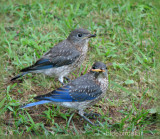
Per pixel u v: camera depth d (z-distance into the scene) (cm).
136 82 1284
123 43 1492
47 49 1433
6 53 1398
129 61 1401
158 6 1730
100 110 1116
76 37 1277
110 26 1581
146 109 1146
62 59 1239
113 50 1447
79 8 1753
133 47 1466
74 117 1113
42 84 1254
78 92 1059
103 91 1102
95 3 1777
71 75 1350
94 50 1452
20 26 1606
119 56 1412
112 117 1108
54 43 1470
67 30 1553
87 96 1070
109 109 1147
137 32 1545
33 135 1025
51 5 1767
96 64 1090
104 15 1681
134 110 1130
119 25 1616
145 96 1209
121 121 1061
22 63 1363
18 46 1466
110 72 1331
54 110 1123
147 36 1536
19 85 1259
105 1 1777
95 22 1641
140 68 1351
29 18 1662
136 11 1670
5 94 1204
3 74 1309
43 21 1616
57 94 1045
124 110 1141
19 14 1661
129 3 1742
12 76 1305
